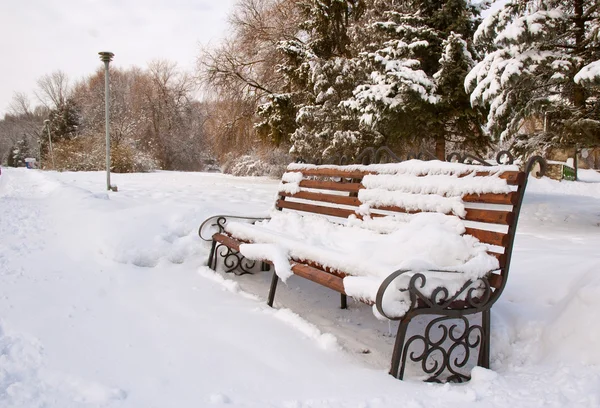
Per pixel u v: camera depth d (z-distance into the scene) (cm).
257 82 1866
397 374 213
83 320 268
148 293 327
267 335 255
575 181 2134
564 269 337
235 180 1689
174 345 239
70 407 175
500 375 214
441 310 214
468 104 964
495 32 713
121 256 396
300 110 1380
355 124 1234
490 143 1091
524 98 730
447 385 199
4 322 255
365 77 1330
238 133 1914
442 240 238
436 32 1027
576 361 214
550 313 266
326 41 1527
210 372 210
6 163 7162
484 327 231
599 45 726
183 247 418
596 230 661
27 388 188
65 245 437
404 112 940
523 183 227
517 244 511
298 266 284
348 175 363
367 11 1538
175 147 4122
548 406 176
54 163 3188
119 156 2780
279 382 202
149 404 179
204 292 334
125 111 3847
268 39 1777
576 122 705
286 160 2142
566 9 770
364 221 333
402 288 210
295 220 391
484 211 244
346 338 273
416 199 291
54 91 5744
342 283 238
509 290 314
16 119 7575
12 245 440
